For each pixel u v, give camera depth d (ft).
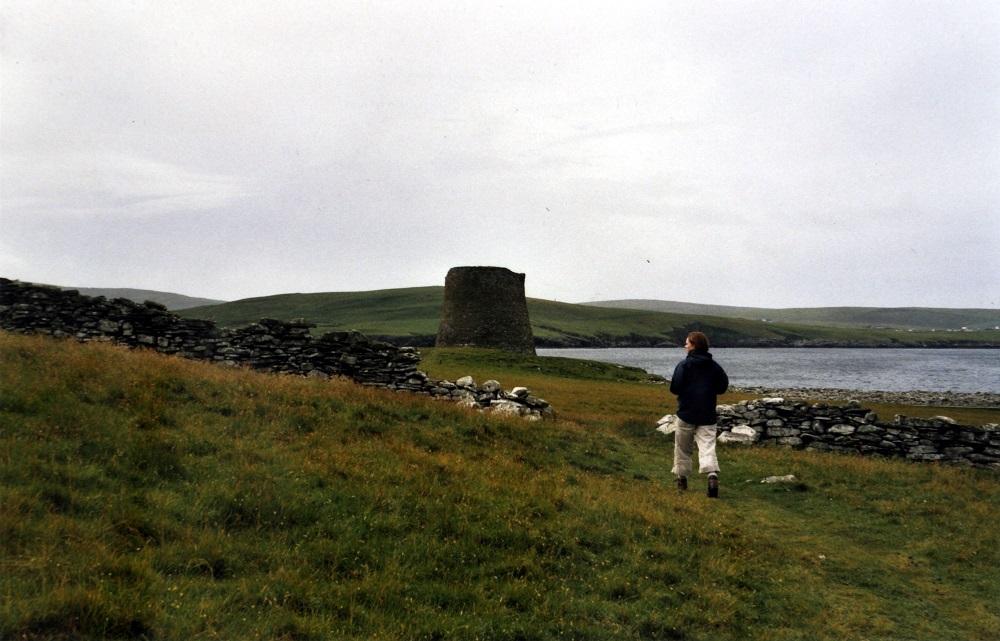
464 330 233.55
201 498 27.07
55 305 74.23
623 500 37.40
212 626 18.86
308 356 75.82
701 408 43.45
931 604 27.99
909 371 406.00
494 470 39.88
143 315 75.72
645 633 23.18
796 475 50.83
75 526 22.30
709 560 30.14
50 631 16.98
